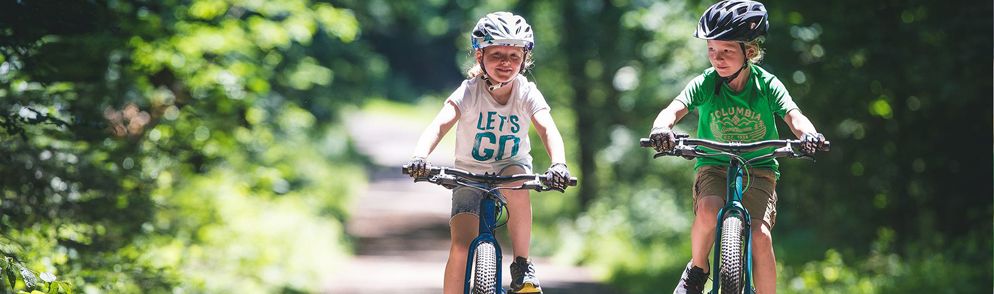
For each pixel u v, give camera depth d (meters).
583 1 38.91
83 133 13.27
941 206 23.20
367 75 40.47
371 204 51.97
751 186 9.34
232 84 20.16
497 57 8.94
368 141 80.12
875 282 19.12
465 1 46.38
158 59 18.73
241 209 24.66
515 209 9.43
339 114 51.72
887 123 23.16
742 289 8.79
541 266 32.72
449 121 9.01
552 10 40.56
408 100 104.25
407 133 86.50
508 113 9.26
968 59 19.05
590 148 39.97
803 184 24.67
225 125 19.98
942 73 20.00
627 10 35.41
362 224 43.94
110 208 13.51
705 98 9.32
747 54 9.06
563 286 26.84
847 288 18.91
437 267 31.08
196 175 20.95
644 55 31.38
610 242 32.38
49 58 12.27
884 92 22.17
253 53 23.25
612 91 38.81
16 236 12.25
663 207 33.22
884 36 20.95
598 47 38.81
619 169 37.22
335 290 24.47
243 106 20.62
